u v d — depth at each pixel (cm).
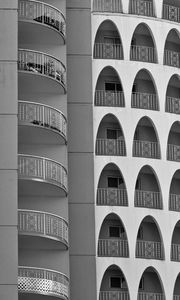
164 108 8725
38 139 7600
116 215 8456
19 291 7162
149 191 8612
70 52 8131
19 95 7688
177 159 8738
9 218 6838
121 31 8694
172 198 8669
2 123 6931
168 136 8750
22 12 7638
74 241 7869
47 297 7344
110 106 8562
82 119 8031
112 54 8650
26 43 7806
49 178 7406
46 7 7712
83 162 7969
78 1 8212
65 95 7775
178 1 8981
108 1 8706
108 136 8638
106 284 8444
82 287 7831
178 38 8912
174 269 8550
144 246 8500
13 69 6994
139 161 8575
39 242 7412
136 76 8738
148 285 8525
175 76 8844
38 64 7562
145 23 8769
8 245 6812
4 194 6856
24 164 7338
